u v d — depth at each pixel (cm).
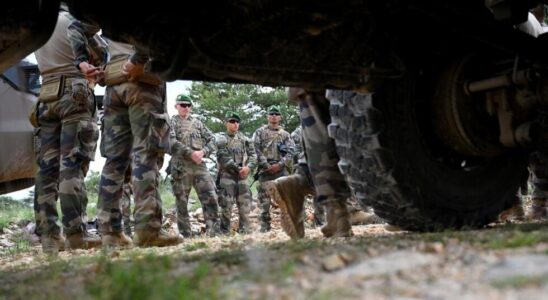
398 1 273
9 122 480
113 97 448
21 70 506
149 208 435
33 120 493
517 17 295
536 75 307
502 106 317
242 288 150
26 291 177
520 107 314
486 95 323
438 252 184
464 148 328
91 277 189
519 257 158
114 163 459
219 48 263
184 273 175
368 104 297
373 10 273
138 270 167
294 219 383
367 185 317
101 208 459
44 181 491
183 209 823
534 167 542
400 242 221
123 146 459
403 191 305
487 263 157
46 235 491
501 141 323
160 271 176
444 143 331
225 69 271
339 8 264
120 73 437
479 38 302
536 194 558
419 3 279
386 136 299
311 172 367
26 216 1065
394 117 304
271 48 270
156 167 439
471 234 241
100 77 449
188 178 820
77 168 474
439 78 324
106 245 444
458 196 327
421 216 314
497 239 203
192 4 254
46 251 466
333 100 315
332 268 168
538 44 312
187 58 259
